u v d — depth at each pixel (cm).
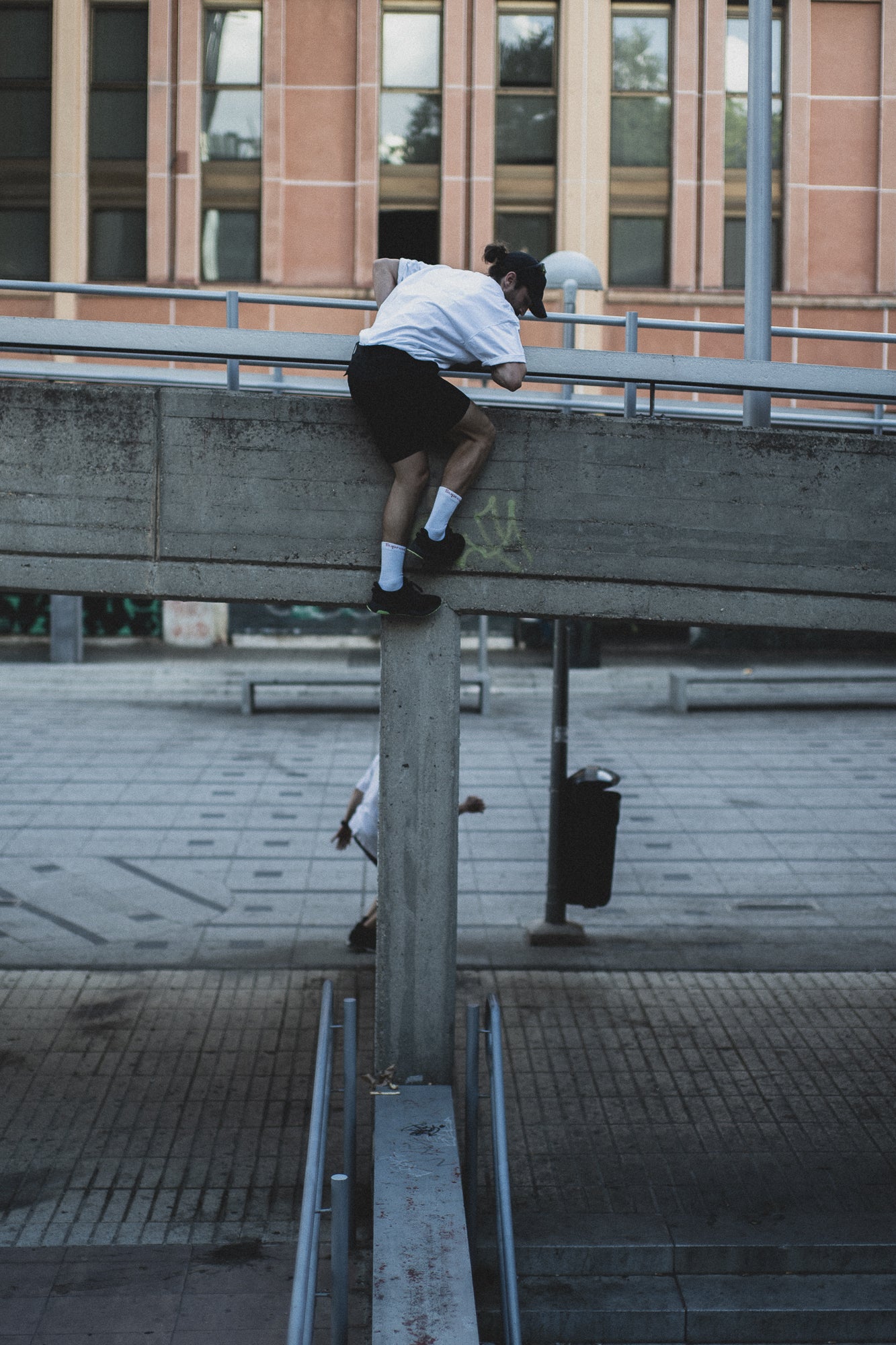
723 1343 575
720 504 595
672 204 1953
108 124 1922
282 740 1728
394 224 1973
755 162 655
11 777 1505
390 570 536
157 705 1948
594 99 1944
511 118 1970
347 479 578
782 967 971
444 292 502
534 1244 596
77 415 571
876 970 967
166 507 576
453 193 1961
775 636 2503
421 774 600
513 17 1961
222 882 1162
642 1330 576
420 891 606
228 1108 741
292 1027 855
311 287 1956
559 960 980
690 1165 673
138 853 1238
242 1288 575
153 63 1892
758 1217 622
